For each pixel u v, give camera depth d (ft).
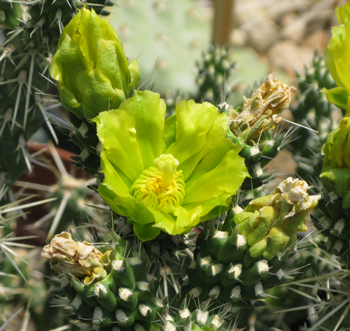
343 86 1.52
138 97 1.43
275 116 1.49
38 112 1.73
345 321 1.58
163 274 1.54
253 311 1.72
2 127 1.71
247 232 1.41
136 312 1.40
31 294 1.81
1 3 1.64
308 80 1.77
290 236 1.41
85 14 1.42
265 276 1.42
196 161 1.44
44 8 1.60
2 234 1.77
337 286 1.68
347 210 1.46
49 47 1.66
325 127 1.77
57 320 1.81
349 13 1.49
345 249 1.50
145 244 1.46
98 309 1.40
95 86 1.42
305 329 1.69
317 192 1.58
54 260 1.39
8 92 1.69
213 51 1.82
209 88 1.80
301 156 1.78
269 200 1.40
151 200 1.42
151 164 1.45
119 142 1.42
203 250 1.45
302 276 1.74
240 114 1.50
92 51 1.42
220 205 1.42
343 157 1.45
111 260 1.40
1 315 1.78
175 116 1.46
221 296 1.45
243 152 1.48
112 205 1.40
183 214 1.40
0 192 1.73
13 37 1.64
